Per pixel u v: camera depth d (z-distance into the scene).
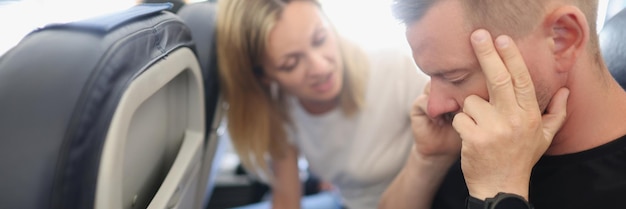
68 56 0.61
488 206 0.72
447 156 0.99
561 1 0.68
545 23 0.68
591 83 0.75
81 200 0.60
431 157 1.00
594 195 0.77
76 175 0.59
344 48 1.41
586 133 0.77
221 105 1.32
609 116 0.76
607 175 0.76
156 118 0.89
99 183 0.61
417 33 0.72
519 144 0.71
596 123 0.76
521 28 0.68
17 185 0.57
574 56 0.70
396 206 1.09
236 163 2.14
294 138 1.61
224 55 1.28
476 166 0.74
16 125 0.58
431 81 0.77
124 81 0.63
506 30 0.68
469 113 0.74
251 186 2.07
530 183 0.82
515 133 0.71
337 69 1.40
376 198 1.60
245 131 1.48
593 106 0.76
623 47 0.95
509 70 0.69
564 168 0.79
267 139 1.51
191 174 1.03
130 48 0.66
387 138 1.51
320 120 1.51
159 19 0.81
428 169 1.01
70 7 1.38
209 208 2.06
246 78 1.36
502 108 0.71
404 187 1.07
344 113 1.47
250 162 1.61
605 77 0.77
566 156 0.78
